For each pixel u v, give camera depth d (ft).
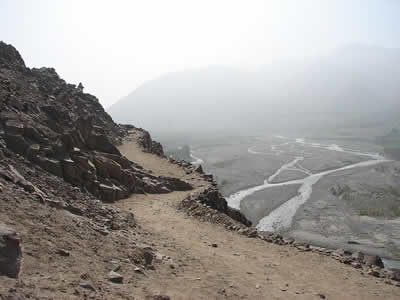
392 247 121.39
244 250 50.21
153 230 52.26
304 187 207.41
